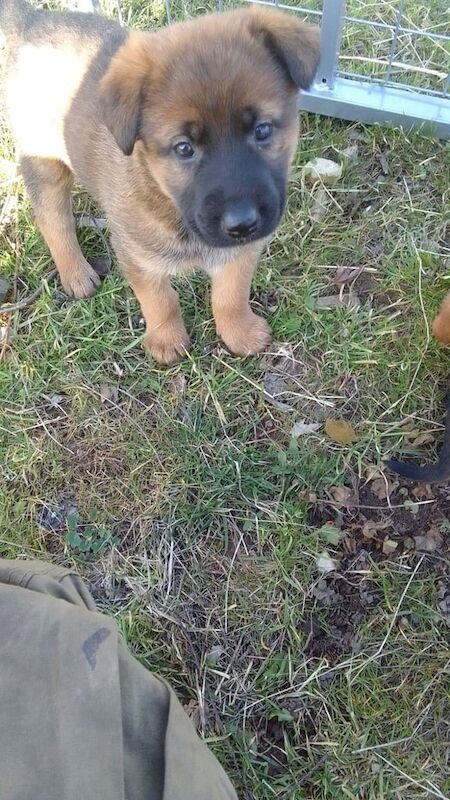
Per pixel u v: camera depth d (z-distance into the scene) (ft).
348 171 2.29
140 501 1.88
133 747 0.95
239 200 1.38
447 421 1.78
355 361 2.01
